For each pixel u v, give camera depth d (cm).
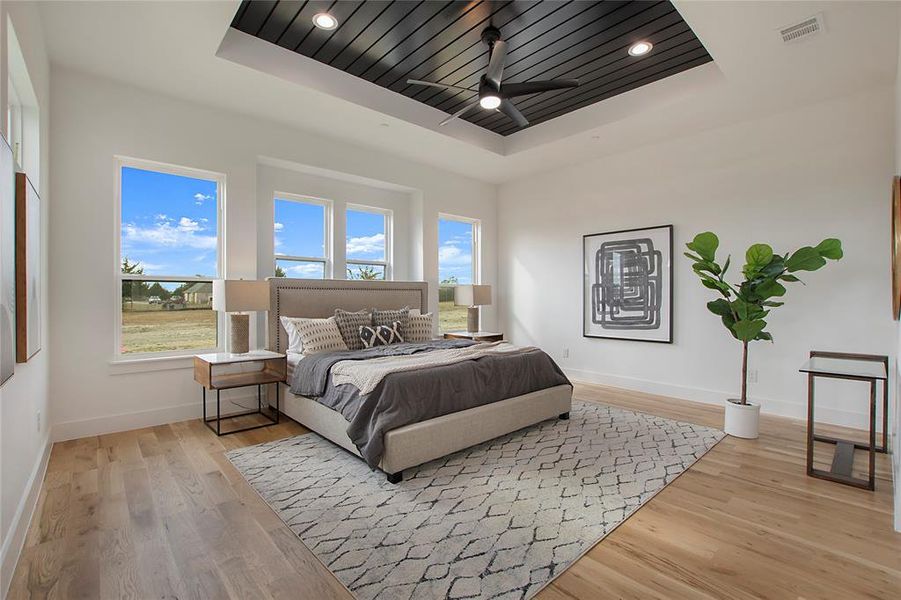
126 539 197
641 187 497
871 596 163
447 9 288
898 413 236
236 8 259
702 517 221
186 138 377
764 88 352
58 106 320
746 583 170
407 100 425
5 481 167
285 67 341
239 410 407
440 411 293
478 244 649
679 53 344
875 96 354
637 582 171
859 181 361
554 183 586
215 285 370
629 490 250
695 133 452
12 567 170
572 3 281
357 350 392
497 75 294
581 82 392
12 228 174
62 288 320
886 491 248
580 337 558
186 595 162
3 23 171
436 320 575
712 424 374
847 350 367
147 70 327
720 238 438
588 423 378
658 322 484
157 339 373
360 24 306
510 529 209
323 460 293
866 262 358
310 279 455
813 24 264
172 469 275
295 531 206
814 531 207
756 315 338
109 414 341
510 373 350
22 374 204
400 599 161
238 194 406
